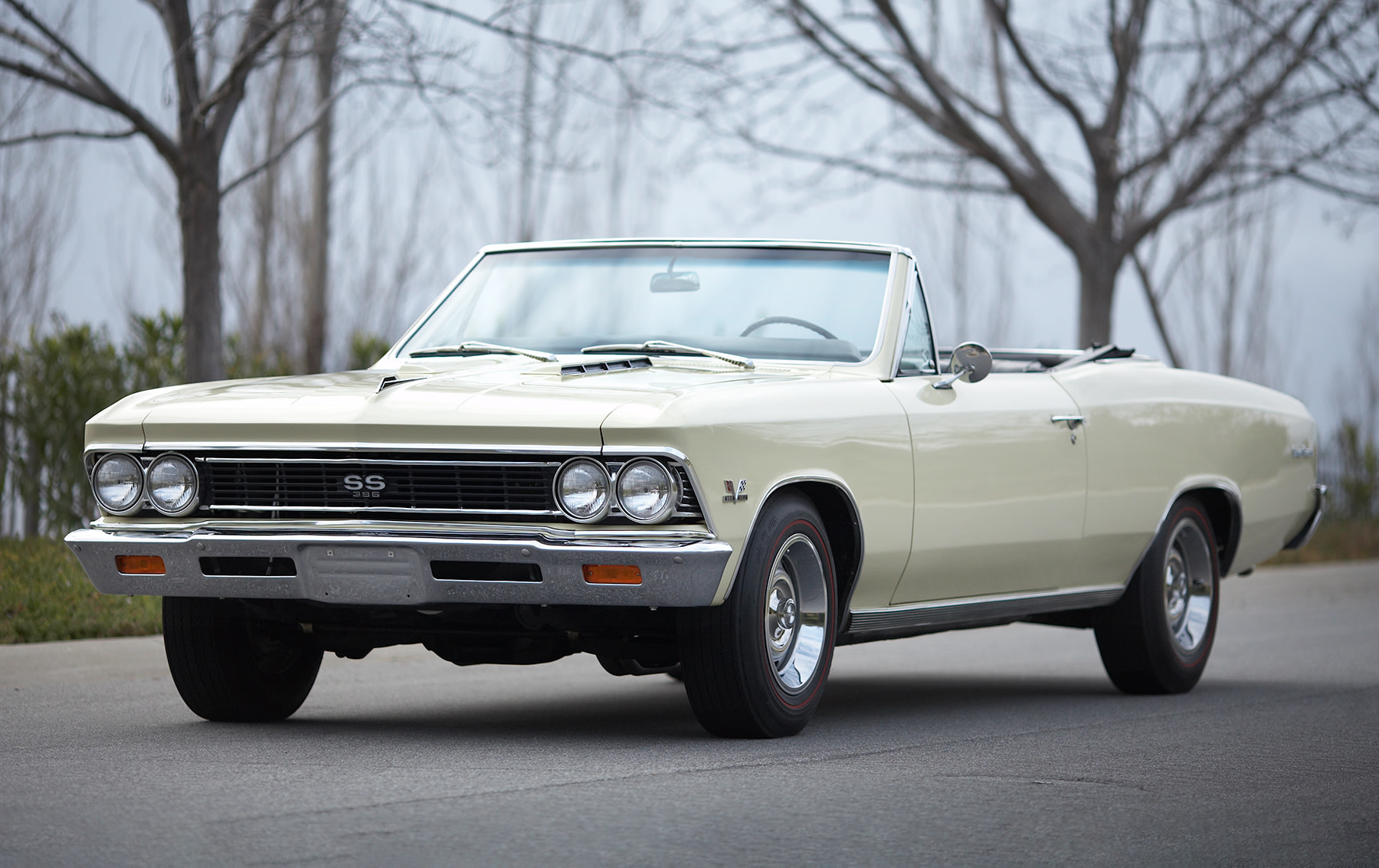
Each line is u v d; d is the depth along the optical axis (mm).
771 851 6500
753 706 9023
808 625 9469
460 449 8500
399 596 8562
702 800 7453
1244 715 11219
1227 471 13273
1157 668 12539
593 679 13516
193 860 6152
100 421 9156
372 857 6219
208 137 18312
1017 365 13711
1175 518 12680
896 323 10648
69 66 17938
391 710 10969
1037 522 11195
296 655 10234
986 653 16422
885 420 9906
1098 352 13094
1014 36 28844
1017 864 6418
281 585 8719
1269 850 6762
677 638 9250
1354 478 39062
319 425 8680
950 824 7102
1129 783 8234
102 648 12844
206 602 9523
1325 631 18391
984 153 29312
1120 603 12539
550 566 8320
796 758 8680
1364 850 6801
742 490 8680
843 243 11117
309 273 38094
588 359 9680
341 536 8516
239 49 18203
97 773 7965
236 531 8742
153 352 21422
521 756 8602
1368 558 31031
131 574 9016
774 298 10766
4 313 34812
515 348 10594
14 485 20109
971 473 10594
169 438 9008
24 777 7848
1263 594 23688
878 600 10211
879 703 12023
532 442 8445
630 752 8781
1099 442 11820
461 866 6121
